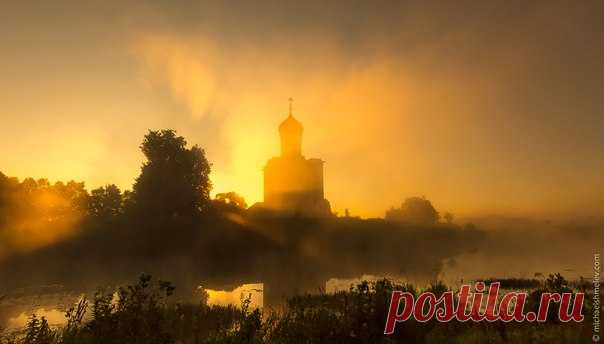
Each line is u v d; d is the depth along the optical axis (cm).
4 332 1312
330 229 6341
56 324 1430
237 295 2183
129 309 967
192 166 6109
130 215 5631
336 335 967
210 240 5212
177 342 1084
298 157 7906
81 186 6544
